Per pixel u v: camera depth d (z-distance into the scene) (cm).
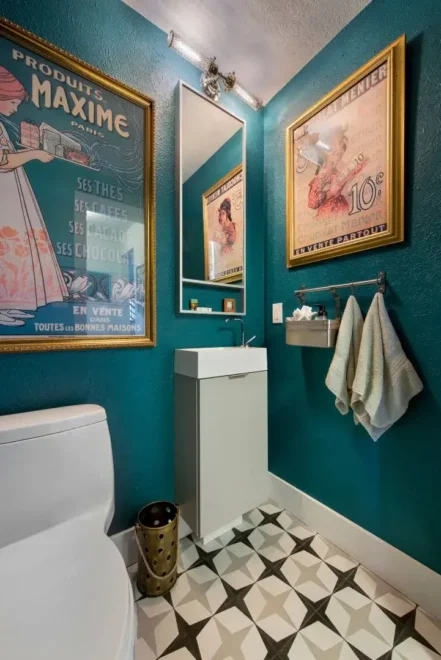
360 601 100
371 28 112
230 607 96
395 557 106
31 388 96
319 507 133
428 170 97
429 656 83
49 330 98
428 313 98
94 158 107
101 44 108
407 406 102
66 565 65
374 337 105
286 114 151
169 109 126
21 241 93
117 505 114
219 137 143
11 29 90
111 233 111
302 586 105
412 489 103
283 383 155
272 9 114
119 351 115
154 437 124
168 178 127
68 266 102
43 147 97
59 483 83
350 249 120
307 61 137
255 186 162
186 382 120
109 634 50
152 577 100
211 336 144
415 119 100
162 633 88
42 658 46
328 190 128
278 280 158
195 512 115
